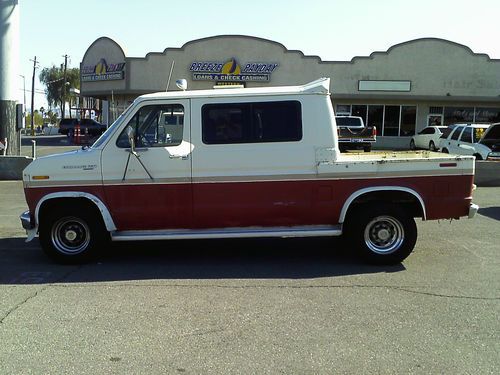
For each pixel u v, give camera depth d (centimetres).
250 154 630
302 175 633
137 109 636
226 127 634
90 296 534
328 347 407
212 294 538
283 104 633
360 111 3378
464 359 387
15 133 1780
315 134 631
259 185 635
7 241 802
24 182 644
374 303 507
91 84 3528
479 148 1565
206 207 638
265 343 415
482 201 1155
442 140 1889
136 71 3250
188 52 3231
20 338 427
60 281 590
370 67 3259
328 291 546
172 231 649
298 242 781
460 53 3247
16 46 1756
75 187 638
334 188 634
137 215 641
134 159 632
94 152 639
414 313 480
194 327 448
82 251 659
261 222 643
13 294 542
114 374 365
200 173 633
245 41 3225
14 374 366
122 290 554
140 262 673
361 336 429
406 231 639
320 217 641
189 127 634
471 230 854
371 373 365
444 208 637
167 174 634
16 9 1741
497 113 3366
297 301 514
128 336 430
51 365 379
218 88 675
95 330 443
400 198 644
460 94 3284
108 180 636
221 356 393
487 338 424
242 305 503
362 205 650
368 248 643
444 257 684
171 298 526
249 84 3262
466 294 534
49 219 652
